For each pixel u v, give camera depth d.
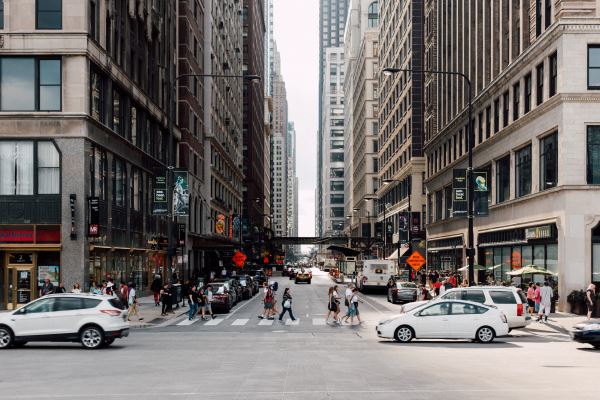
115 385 14.61
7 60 36.50
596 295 34.91
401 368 17.47
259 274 80.69
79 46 36.25
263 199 185.25
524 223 43.16
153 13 53.56
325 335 27.58
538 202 40.47
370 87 150.12
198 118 74.94
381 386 14.47
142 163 49.16
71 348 22.59
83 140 36.22
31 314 22.28
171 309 36.84
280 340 25.45
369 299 54.97
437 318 24.80
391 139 111.50
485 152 52.78
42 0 36.62
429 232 79.19
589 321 23.45
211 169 80.75
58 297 22.56
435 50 77.50
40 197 36.06
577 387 14.45
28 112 36.09
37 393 13.61
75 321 22.23
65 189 36.06
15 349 22.23
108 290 33.12
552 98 37.38
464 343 24.88
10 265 36.28
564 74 36.31
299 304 48.28
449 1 69.38
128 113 45.41
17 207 36.03
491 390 14.01
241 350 21.91
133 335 27.42
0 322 22.19
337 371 16.83
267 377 15.77
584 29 36.19
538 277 40.81
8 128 36.09
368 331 29.44
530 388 14.30
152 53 54.09
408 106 92.69
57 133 36.12
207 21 80.94
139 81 49.62
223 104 94.75
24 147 36.31
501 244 48.53
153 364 18.23
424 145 85.12
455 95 65.44
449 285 40.53
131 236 46.41
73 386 14.50
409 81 91.81
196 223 73.25
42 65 36.59
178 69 66.69
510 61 46.22
